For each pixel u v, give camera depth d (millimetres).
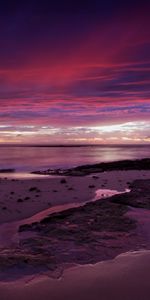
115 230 7234
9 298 4223
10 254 5664
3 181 17469
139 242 6465
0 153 82562
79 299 4199
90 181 17828
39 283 4668
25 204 10977
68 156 66000
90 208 9438
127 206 9734
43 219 8297
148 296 4270
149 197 11188
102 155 72125
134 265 5285
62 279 4785
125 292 4363
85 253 5840
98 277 4840
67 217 8469
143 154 80000
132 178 19516
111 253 5859
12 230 7777
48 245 6285
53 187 15141
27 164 40375
